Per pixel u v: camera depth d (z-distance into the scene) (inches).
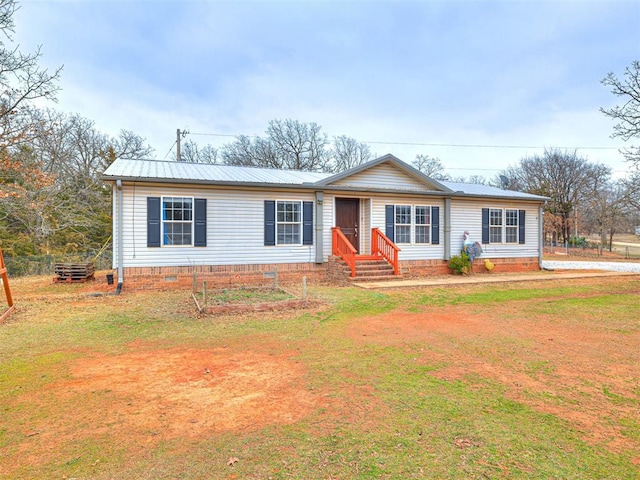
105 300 361.7
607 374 175.9
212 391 154.4
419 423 126.0
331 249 522.3
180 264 439.8
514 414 133.6
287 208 496.4
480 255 613.9
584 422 128.4
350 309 322.0
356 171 522.0
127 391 154.6
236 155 1464.1
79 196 944.9
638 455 108.0
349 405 140.3
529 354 205.5
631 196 813.9
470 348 215.9
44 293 420.2
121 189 414.0
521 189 1539.1
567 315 306.3
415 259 570.6
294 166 1493.6
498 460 104.3
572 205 1379.2
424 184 581.0
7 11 520.1
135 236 421.4
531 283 499.5
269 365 186.4
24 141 589.9
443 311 319.9
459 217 606.5
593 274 588.1
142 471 99.1
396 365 186.2
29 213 780.6
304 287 336.5
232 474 97.5
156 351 209.9
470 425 124.9
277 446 111.3
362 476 96.0
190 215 446.3
